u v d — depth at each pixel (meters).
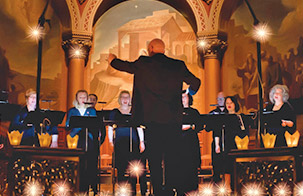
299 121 12.26
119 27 14.91
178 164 6.16
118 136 8.28
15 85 12.76
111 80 14.62
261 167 6.82
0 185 6.82
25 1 13.02
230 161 7.00
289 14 12.83
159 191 5.89
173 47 14.84
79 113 9.24
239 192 6.82
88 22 13.93
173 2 14.82
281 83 12.90
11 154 6.55
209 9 14.03
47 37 13.82
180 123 6.00
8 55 12.52
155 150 5.88
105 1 14.31
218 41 13.88
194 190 6.47
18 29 12.87
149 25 14.91
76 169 6.78
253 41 13.59
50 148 6.65
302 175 6.38
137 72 6.00
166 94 5.94
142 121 5.89
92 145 8.59
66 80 14.08
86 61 14.50
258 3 13.61
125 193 8.12
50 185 6.78
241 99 13.81
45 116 7.76
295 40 12.62
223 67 14.24
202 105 14.53
